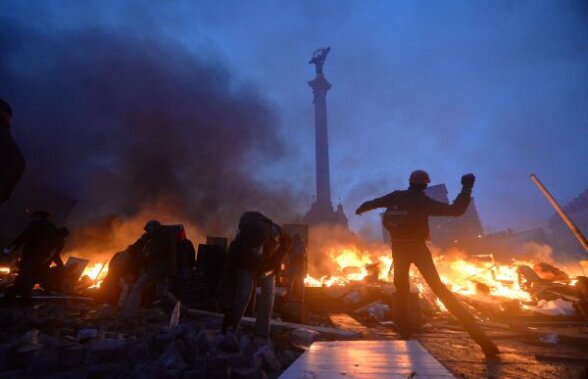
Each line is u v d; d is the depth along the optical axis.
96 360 2.07
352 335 2.93
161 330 2.54
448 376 1.46
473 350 2.60
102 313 3.62
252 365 1.88
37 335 2.37
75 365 2.05
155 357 2.15
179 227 4.90
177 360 1.93
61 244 5.85
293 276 5.69
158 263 3.96
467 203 2.71
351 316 5.09
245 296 2.61
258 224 2.75
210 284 5.00
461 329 3.81
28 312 3.48
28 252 4.46
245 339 2.12
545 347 2.69
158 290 4.20
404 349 1.97
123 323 3.26
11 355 2.06
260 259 2.72
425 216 2.85
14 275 7.20
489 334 3.26
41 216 4.68
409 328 2.79
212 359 1.78
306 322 4.34
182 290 4.87
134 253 4.77
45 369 1.97
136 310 3.76
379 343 2.14
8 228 14.70
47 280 5.57
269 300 2.87
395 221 2.92
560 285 6.24
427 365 1.62
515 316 4.98
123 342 2.20
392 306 4.90
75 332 2.85
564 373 1.91
